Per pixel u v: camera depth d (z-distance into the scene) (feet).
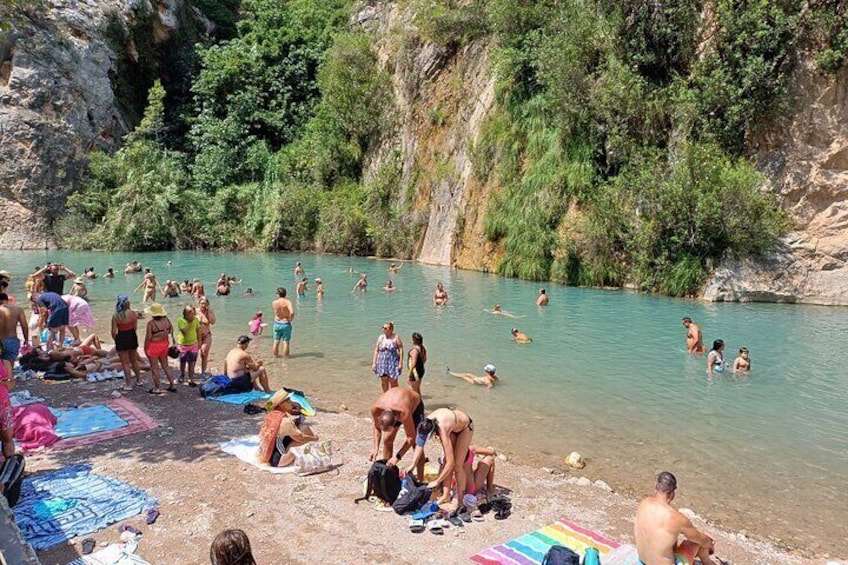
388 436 22.91
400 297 72.23
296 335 52.19
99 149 139.85
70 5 138.21
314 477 23.90
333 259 117.70
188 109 156.97
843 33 69.97
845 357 45.73
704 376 40.63
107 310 63.26
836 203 71.82
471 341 50.21
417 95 125.18
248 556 13.10
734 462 27.22
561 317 60.49
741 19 73.61
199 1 177.06
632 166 81.66
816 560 19.40
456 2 118.52
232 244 137.18
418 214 117.50
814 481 25.41
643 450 28.45
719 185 71.72
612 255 81.30
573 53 85.92
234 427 29.27
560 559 16.03
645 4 82.33
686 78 81.82
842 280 70.23
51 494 21.52
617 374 40.93
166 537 19.16
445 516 20.75
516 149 95.76
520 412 33.42
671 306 67.15
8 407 21.35
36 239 130.82
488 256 96.78
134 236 131.44
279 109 155.02
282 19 162.40
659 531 16.22
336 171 140.36
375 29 149.59
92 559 17.54
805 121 73.15
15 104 128.67
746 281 70.74
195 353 36.91
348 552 18.58
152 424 29.30
